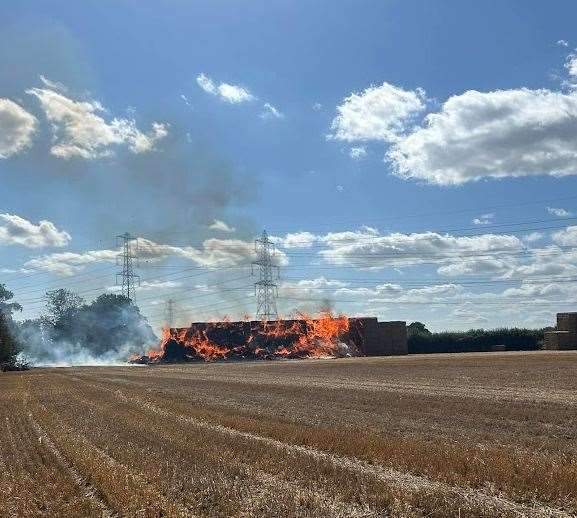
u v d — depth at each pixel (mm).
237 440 20453
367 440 19672
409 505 12320
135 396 41031
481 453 16938
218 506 12773
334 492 13539
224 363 105625
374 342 114750
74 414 31328
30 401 40656
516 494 13125
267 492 13523
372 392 38438
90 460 17469
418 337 123625
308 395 38281
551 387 39219
